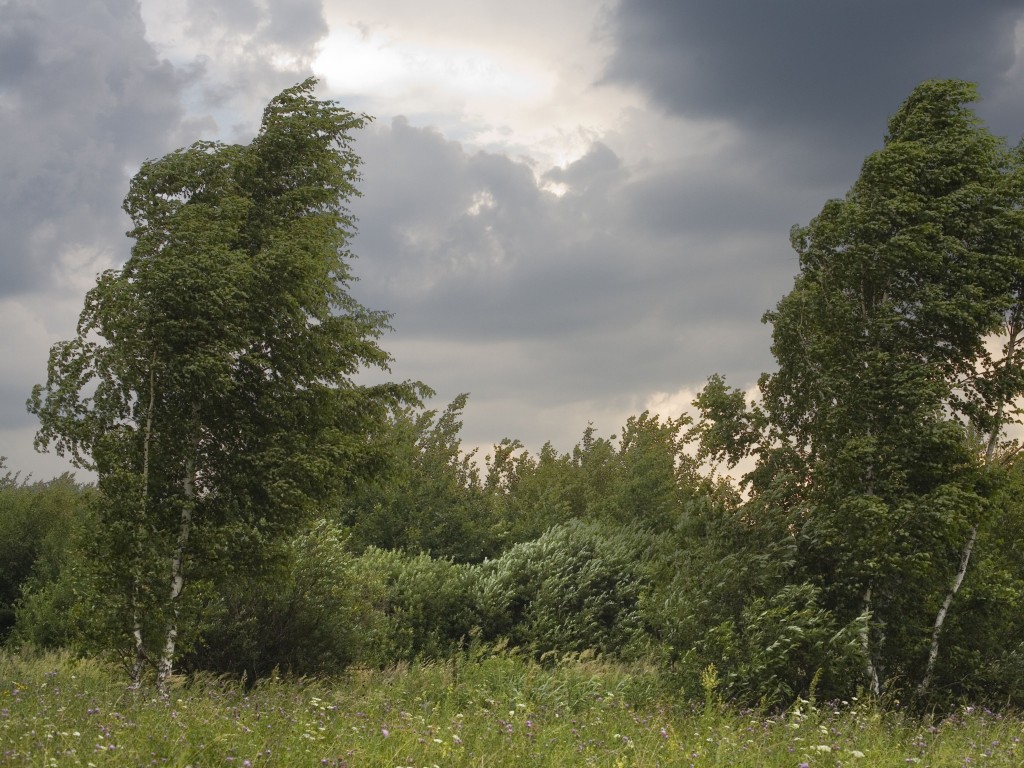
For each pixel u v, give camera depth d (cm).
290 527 1582
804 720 1116
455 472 3222
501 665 1636
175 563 1517
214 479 1585
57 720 839
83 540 1485
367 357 1772
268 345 1625
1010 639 1523
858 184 1597
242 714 955
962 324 1470
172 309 1485
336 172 1800
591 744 902
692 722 1147
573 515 3600
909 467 1455
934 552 1438
